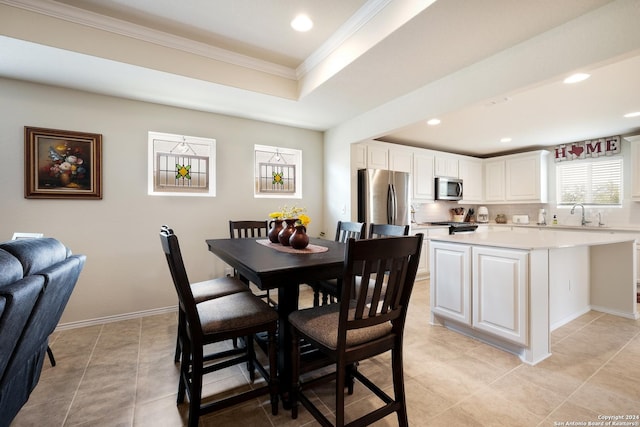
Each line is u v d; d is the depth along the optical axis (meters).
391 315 1.27
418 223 5.09
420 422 1.43
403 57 2.04
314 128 3.87
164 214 2.99
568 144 4.70
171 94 2.70
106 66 2.16
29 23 1.83
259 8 1.91
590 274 3.07
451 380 1.78
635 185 3.85
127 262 2.81
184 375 1.53
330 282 2.16
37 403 1.56
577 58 1.62
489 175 5.55
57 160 2.52
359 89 2.59
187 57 2.34
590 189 4.54
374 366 1.96
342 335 1.13
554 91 2.64
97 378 1.80
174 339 2.37
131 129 2.83
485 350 2.17
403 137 4.39
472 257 2.32
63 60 2.06
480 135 4.27
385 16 1.81
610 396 1.62
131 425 1.41
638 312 2.93
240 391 1.70
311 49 2.43
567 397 1.61
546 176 4.97
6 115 2.36
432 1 1.51
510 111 3.18
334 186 3.80
